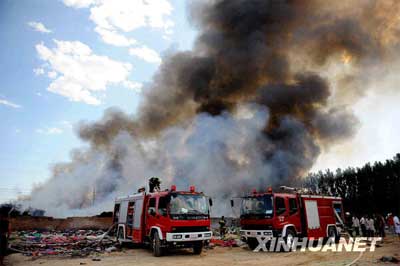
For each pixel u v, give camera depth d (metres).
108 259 11.23
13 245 14.87
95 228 29.64
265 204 13.46
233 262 10.16
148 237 12.63
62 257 11.95
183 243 11.73
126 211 14.99
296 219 13.84
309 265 9.27
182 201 12.05
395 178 49.53
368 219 19.55
